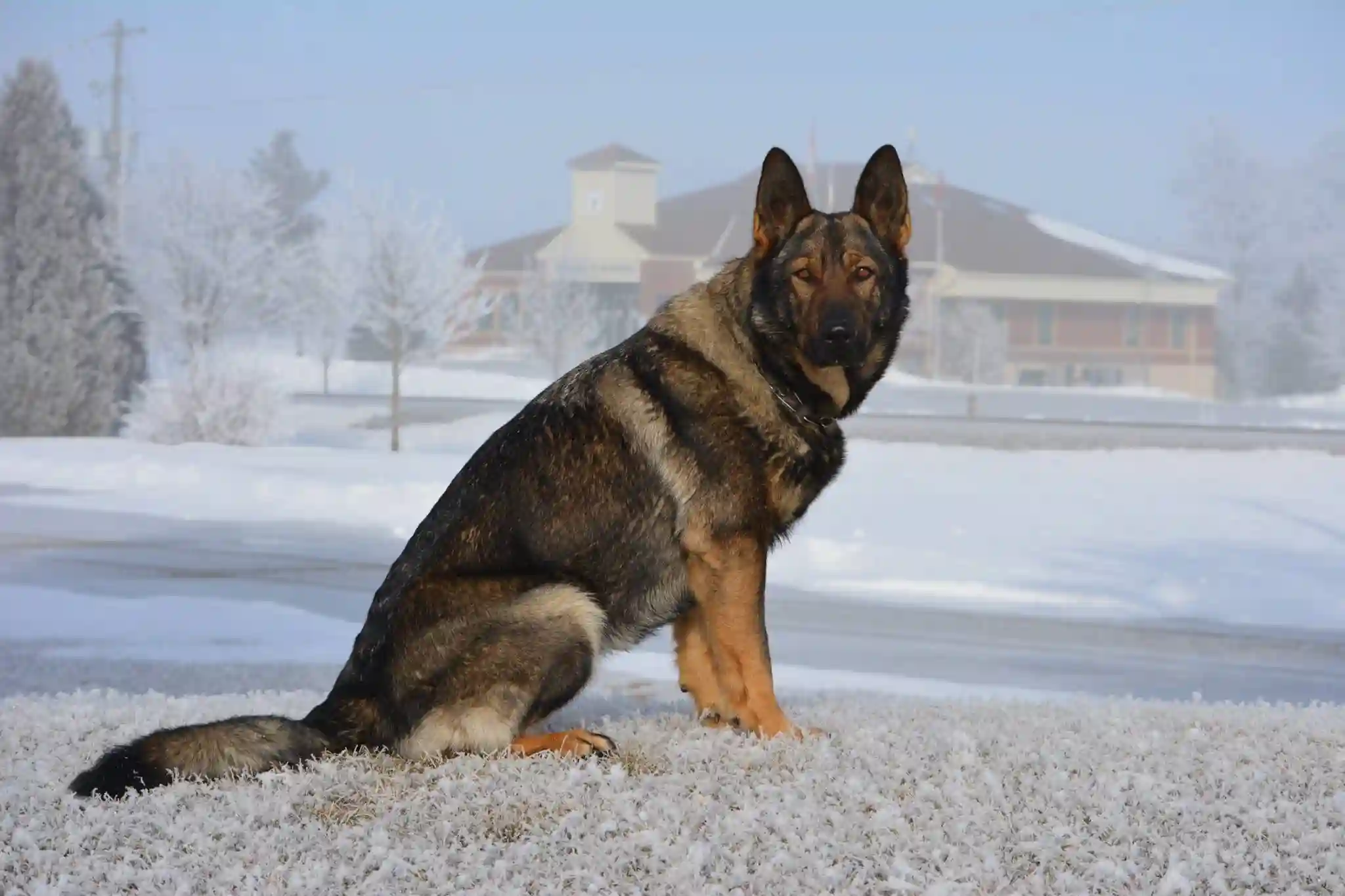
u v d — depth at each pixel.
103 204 37.53
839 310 5.14
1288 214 72.56
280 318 50.06
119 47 67.69
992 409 48.75
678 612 5.48
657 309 5.57
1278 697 9.07
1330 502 20.97
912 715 6.06
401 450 32.72
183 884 3.99
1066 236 81.81
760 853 4.19
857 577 14.62
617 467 5.25
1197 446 31.00
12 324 33.06
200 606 12.08
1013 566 15.38
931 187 87.81
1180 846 4.21
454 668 5.03
